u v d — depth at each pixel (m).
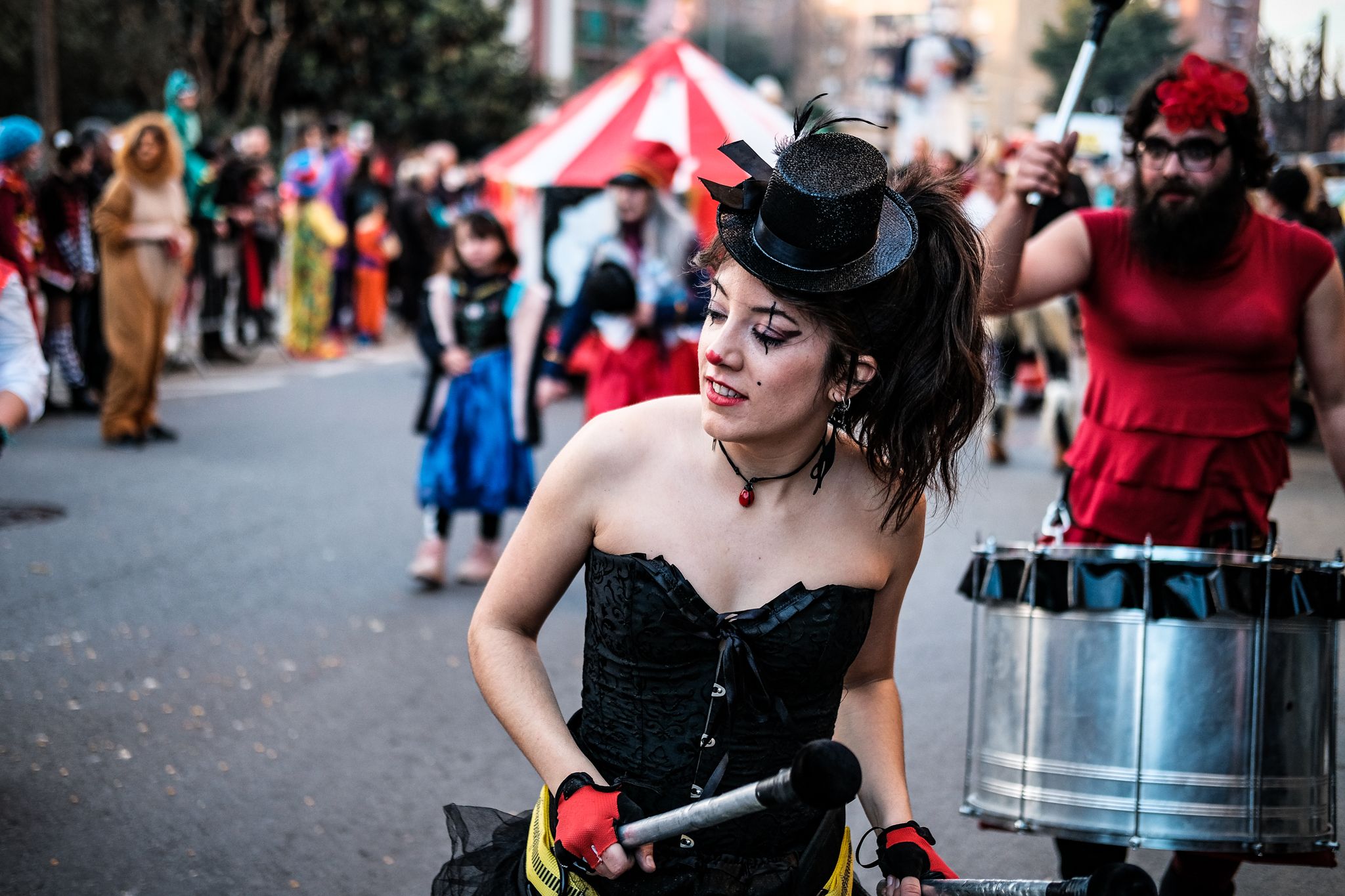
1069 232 3.10
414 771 4.19
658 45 12.48
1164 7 27.08
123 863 3.53
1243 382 3.00
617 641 1.85
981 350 1.85
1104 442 3.10
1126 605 2.53
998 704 2.69
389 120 29.25
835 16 67.00
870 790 2.04
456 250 6.22
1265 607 2.50
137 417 9.34
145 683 4.85
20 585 5.95
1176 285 2.99
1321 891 3.58
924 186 1.82
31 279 8.17
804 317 1.74
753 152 1.81
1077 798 2.58
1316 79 8.47
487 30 31.44
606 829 1.76
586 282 6.08
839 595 1.83
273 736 4.43
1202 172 2.90
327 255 14.80
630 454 1.88
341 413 11.13
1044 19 46.31
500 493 6.20
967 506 8.30
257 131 14.42
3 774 4.04
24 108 21.22
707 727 1.81
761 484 1.85
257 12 27.19
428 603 6.02
